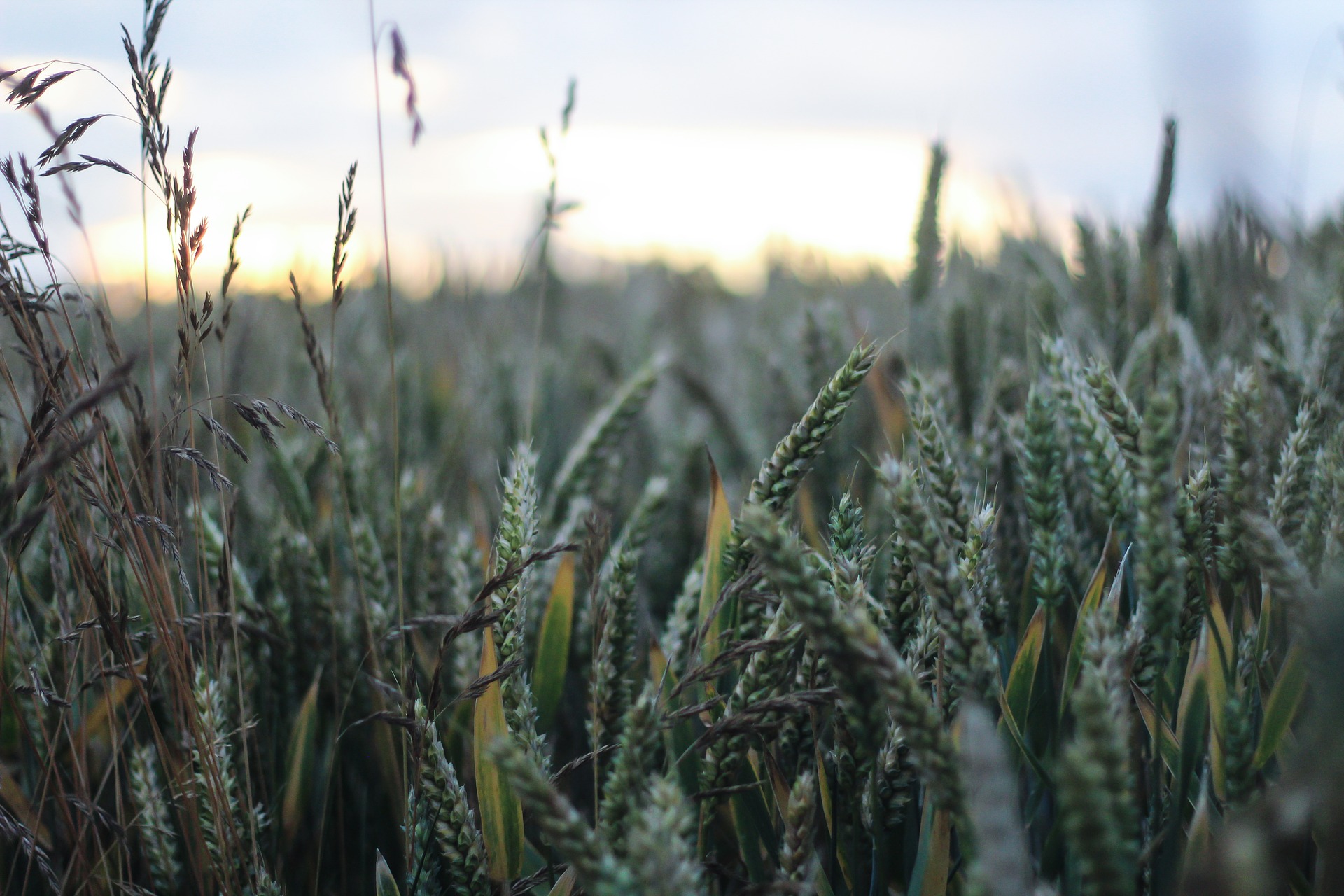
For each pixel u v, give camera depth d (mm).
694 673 649
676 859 543
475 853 673
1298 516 675
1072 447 812
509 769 536
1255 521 573
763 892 602
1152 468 581
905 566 674
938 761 547
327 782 779
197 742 695
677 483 1168
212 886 730
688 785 730
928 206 1118
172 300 881
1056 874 689
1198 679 637
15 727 824
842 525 688
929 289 1131
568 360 1836
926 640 658
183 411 699
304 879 822
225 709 784
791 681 729
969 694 576
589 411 1709
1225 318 1001
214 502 976
